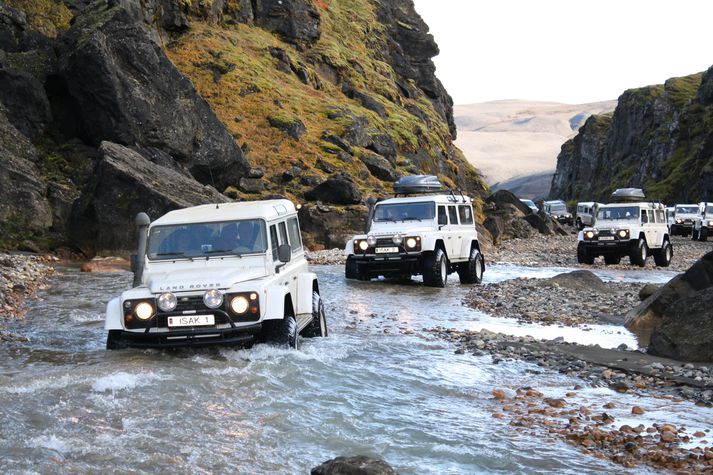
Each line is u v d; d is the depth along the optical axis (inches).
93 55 1337.4
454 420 332.8
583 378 426.0
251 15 2546.8
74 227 1143.6
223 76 2070.6
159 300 414.0
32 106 1349.7
